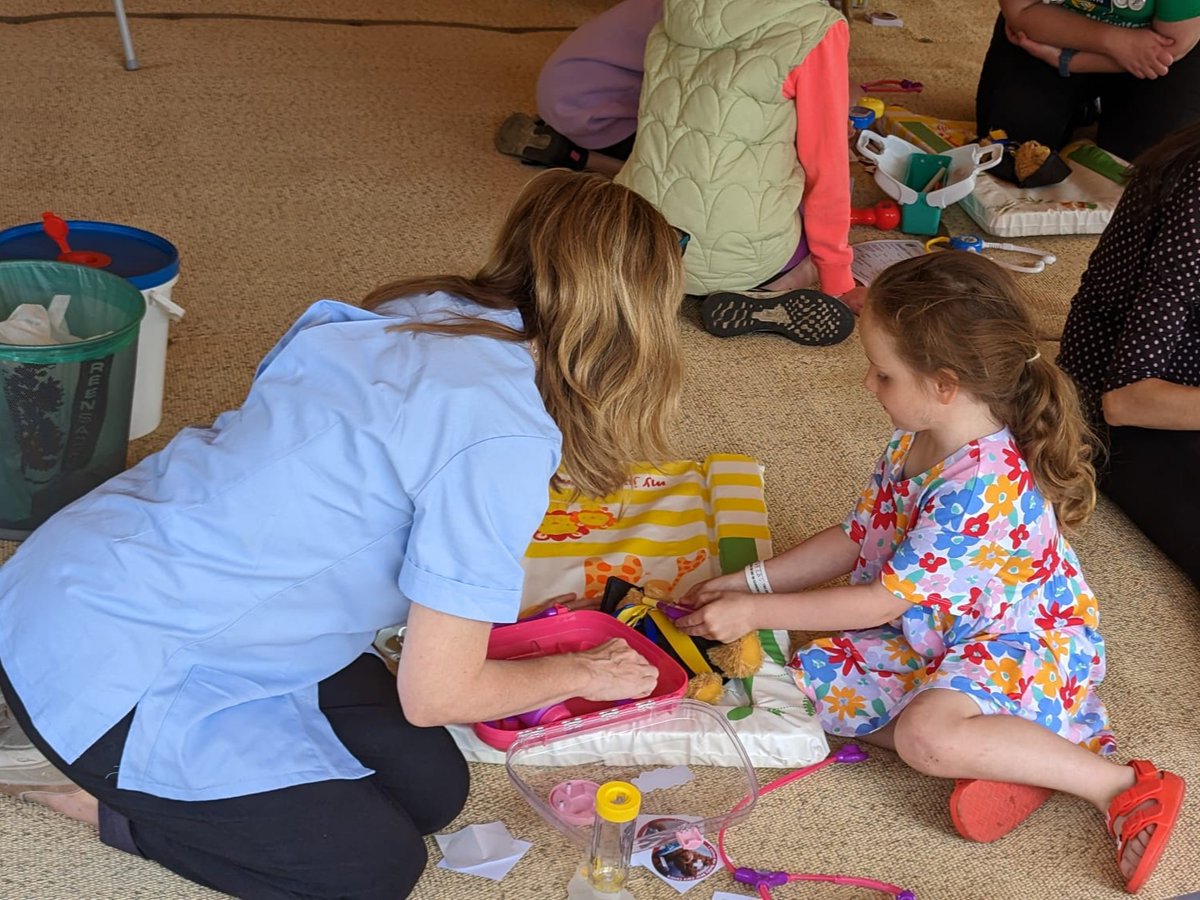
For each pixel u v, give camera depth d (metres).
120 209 2.76
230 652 1.21
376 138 3.23
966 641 1.58
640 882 1.42
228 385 2.23
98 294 1.84
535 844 1.46
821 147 2.53
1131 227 2.07
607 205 1.21
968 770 1.49
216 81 3.45
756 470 2.05
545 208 1.22
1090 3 3.14
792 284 2.72
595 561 1.86
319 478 1.16
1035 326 1.55
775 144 2.50
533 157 3.16
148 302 1.95
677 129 2.51
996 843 1.53
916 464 1.62
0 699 1.41
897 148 3.11
